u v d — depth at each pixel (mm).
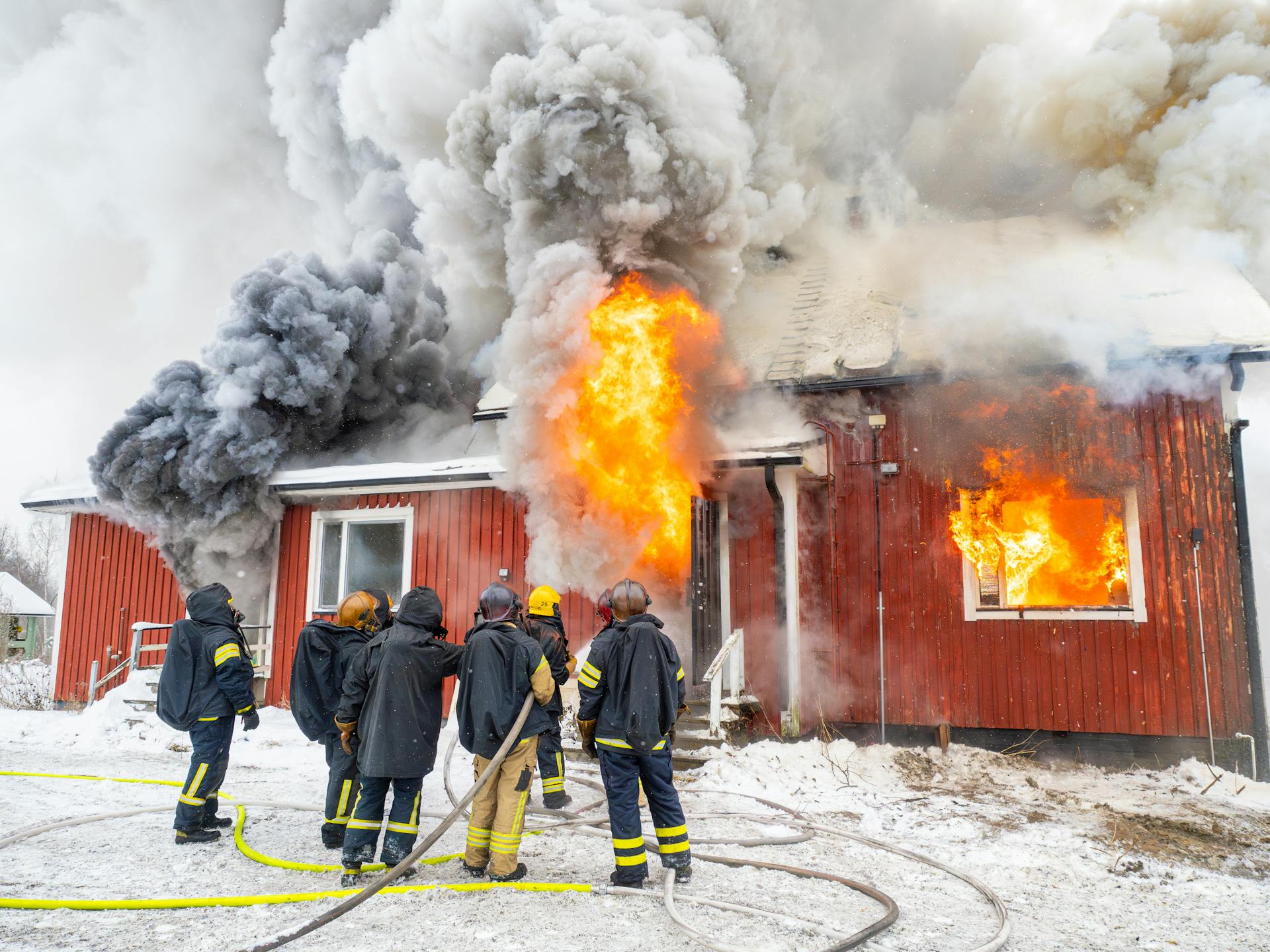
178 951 3191
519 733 4121
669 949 3318
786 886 4309
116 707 9531
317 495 11188
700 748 7527
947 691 8367
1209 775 7293
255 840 4973
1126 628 7883
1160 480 7938
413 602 4301
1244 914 4242
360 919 3564
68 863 4434
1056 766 7848
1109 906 4309
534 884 4023
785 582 8438
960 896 4348
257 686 10945
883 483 8914
